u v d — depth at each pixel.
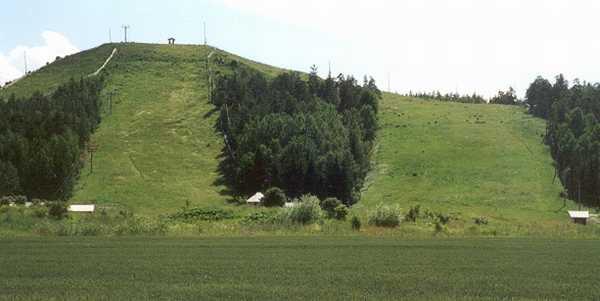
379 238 53.19
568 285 28.11
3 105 142.12
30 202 103.88
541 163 139.12
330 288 26.88
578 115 149.38
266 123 133.00
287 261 36.28
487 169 135.88
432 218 80.12
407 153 147.00
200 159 140.88
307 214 65.25
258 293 25.67
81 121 141.50
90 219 67.75
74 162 123.88
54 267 33.12
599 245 47.78
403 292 26.08
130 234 55.28
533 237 56.50
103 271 31.73
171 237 52.19
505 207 116.00
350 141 136.12
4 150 118.25
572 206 117.19
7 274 30.67
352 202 118.12
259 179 121.88
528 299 24.78
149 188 123.06
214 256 38.56
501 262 36.72
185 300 24.19
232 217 77.00
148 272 31.47
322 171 117.94
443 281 29.00
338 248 43.88
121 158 138.00
